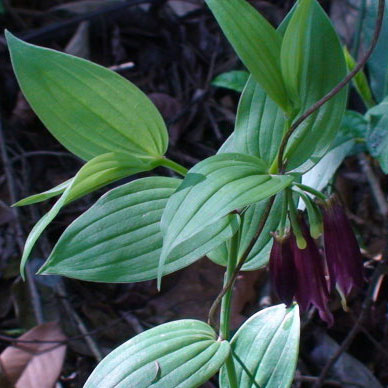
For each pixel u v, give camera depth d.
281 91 0.26
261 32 0.25
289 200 0.27
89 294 0.42
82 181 0.26
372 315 0.41
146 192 0.28
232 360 0.29
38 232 0.25
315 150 0.27
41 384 0.37
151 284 0.42
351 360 0.39
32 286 0.41
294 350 0.30
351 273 0.27
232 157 0.25
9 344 0.39
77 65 0.26
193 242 0.27
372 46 0.23
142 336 0.28
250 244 0.28
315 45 0.27
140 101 0.27
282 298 0.28
